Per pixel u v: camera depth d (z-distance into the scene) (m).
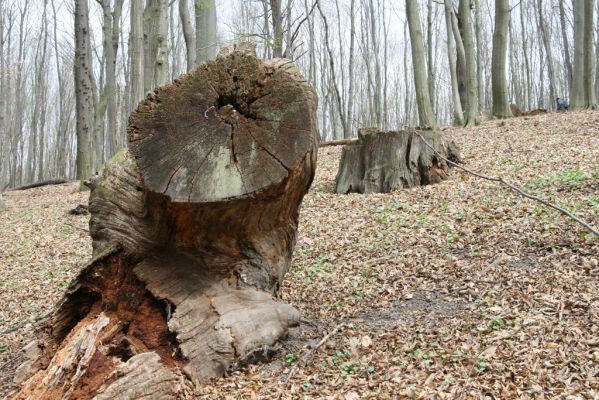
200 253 4.48
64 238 10.78
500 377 3.83
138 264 4.48
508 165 10.94
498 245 6.61
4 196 21.09
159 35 13.45
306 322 5.13
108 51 21.89
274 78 4.05
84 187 17.33
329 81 41.44
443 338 4.58
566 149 11.71
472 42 21.03
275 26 16.16
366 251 7.30
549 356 4.03
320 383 4.02
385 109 38.84
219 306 4.30
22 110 50.81
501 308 4.97
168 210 4.18
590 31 21.09
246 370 4.19
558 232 6.59
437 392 3.70
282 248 4.90
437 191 9.59
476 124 20.19
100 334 4.19
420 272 6.25
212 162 3.94
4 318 6.83
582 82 21.06
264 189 3.95
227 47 4.25
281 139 3.96
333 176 12.92
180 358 4.07
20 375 4.38
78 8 17.50
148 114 4.02
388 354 4.41
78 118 17.84
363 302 5.70
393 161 10.56
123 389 3.52
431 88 35.00
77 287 4.63
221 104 4.10
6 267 9.16
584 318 4.53
